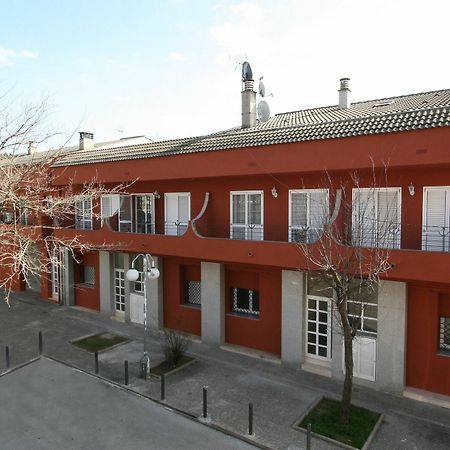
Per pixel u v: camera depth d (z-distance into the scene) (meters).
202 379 11.65
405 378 10.70
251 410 8.87
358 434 8.84
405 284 10.30
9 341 14.80
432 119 9.70
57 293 20.36
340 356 11.46
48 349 14.01
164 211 15.73
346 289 8.99
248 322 13.68
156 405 10.21
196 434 8.97
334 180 11.65
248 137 13.27
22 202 12.21
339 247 10.23
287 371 12.16
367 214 10.84
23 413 9.83
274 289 13.05
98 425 9.30
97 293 18.56
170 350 12.73
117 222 17.00
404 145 9.72
